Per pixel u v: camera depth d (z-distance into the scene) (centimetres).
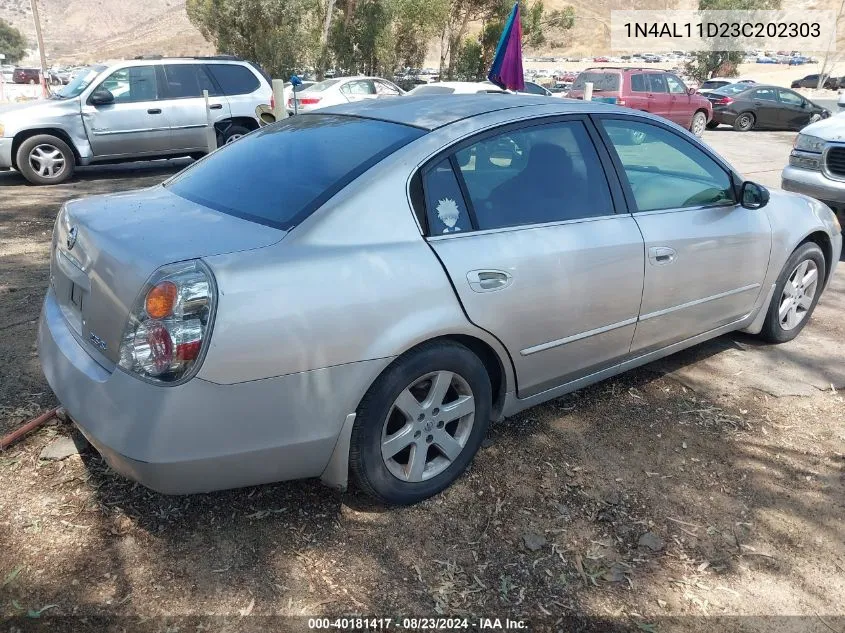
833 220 475
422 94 359
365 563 258
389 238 264
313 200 266
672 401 385
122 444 227
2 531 262
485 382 296
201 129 1089
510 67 668
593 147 337
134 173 1126
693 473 321
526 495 300
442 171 285
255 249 242
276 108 938
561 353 321
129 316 230
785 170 746
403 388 267
